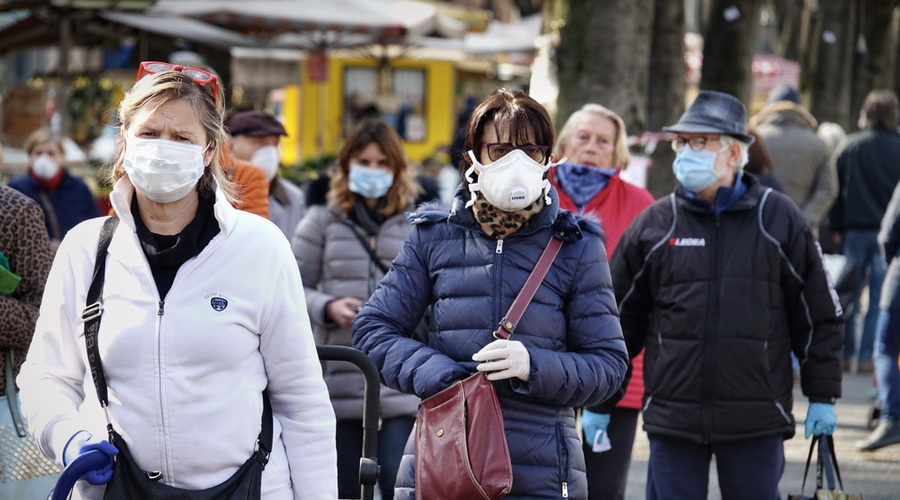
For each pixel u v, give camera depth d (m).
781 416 12.95
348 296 14.98
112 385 8.05
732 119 13.05
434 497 9.59
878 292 29.48
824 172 26.69
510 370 9.41
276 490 8.45
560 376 9.52
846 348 30.30
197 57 42.97
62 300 8.22
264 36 41.12
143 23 37.41
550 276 9.96
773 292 12.94
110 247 8.16
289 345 8.40
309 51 45.41
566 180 16.44
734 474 13.08
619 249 13.64
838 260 27.59
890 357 21.61
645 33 26.62
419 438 9.77
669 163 31.55
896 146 29.25
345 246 15.11
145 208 8.22
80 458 7.71
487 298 9.96
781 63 58.88
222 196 8.29
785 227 12.92
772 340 13.01
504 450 9.50
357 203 15.18
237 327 8.15
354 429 14.38
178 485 8.07
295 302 8.45
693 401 13.02
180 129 8.09
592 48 25.95
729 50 36.09
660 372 13.20
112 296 8.07
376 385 10.41
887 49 69.12
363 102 58.97
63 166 23.56
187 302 8.08
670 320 13.16
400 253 10.49
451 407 9.62
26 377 8.27
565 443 9.89
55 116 36.22
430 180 15.95
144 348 7.98
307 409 8.52
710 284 12.98
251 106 54.03
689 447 13.23
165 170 7.88
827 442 12.98
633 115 26.31
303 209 19.53
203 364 8.05
